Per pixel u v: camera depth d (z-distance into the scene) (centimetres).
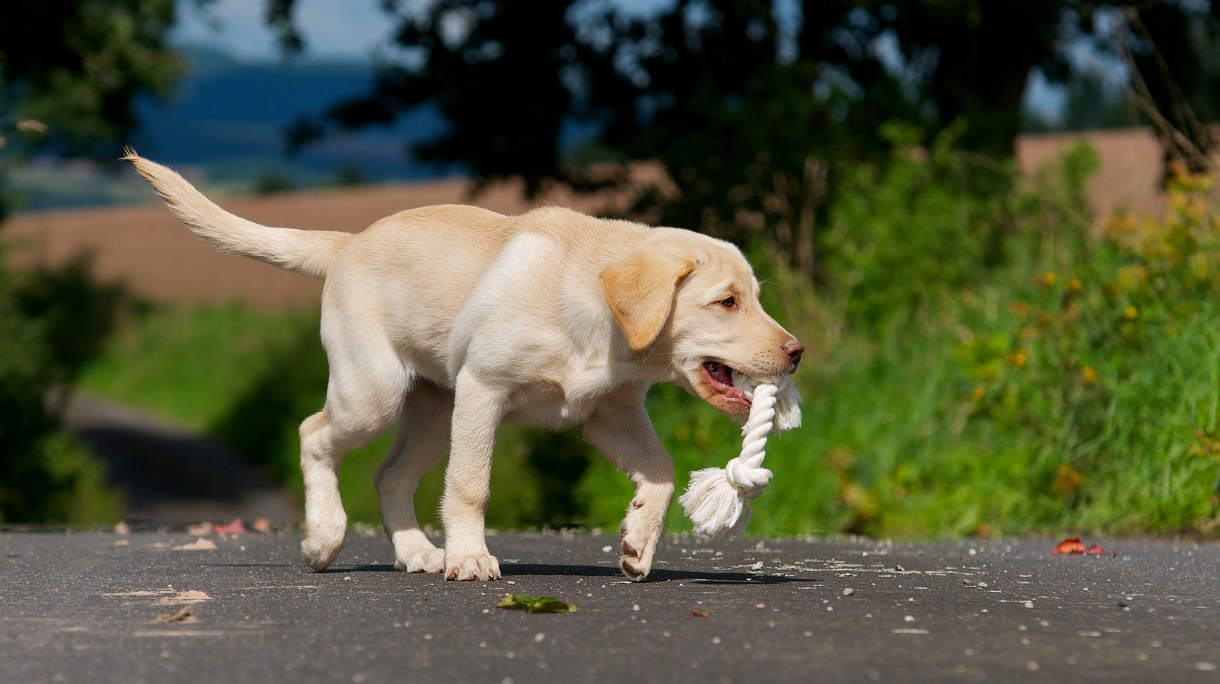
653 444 520
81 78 1927
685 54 1572
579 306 501
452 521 520
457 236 541
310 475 560
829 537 838
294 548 702
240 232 582
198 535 812
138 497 2120
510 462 1367
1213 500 773
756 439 482
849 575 547
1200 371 827
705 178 1411
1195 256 905
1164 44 1622
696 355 491
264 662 341
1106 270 942
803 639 372
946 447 919
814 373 1068
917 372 1020
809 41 1559
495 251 529
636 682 317
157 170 582
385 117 1678
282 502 2158
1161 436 819
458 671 330
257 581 519
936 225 1245
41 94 1914
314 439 560
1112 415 855
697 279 488
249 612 425
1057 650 358
